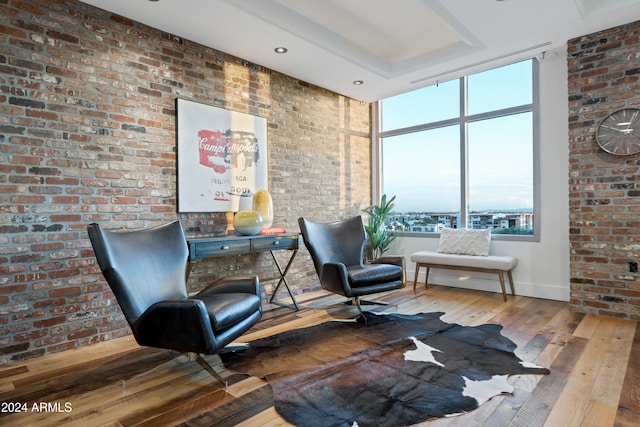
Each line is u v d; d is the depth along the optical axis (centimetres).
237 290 253
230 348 251
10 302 242
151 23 303
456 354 244
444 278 469
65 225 264
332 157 484
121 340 284
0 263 238
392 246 529
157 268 235
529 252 404
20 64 246
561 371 216
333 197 485
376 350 252
